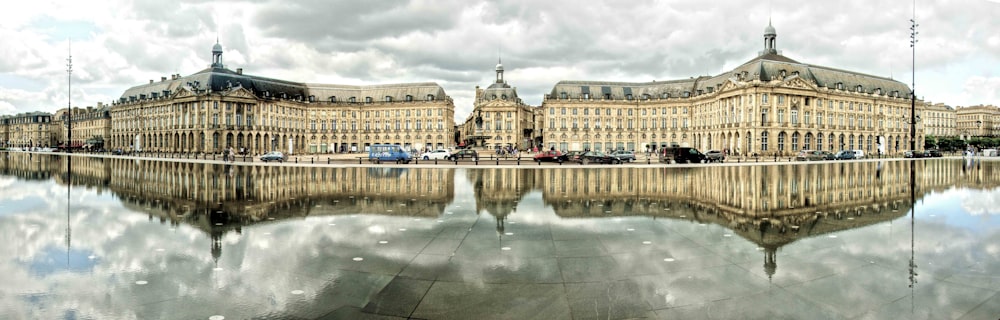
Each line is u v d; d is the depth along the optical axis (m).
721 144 100.31
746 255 11.75
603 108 121.12
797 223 16.00
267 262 11.13
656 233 14.37
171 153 97.88
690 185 29.02
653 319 7.97
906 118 110.88
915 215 17.62
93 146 140.50
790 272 10.38
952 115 170.75
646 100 120.31
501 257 11.59
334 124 130.50
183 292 9.17
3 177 35.62
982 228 15.09
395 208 19.39
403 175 38.06
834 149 98.94
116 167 48.59
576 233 14.36
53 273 10.31
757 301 8.73
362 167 50.22
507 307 8.48
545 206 19.97
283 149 121.25
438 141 127.75
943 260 11.30
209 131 107.94
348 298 8.90
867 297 8.90
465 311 8.31
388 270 10.53
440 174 39.25
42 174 38.81
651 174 38.75
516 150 106.44
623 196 23.45
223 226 15.45
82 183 30.62
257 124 114.31
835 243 13.02
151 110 124.12
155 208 19.44
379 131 131.50
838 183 30.45
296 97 126.69
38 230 14.79
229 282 9.74
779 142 91.56
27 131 189.00
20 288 9.37
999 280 9.83
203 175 37.66
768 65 93.44
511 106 129.88
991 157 84.31
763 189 26.70
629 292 9.19
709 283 9.67
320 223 15.99
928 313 8.19
